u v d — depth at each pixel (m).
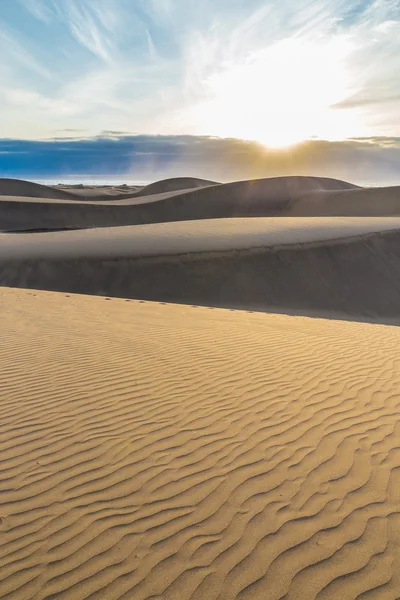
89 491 4.12
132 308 13.46
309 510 3.88
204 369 7.28
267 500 4.01
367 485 4.22
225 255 28.81
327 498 4.04
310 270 28.69
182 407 5.82
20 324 10.39
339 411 5.75
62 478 4.30
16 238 34.69
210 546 3.49
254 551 3.44
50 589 3.10
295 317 13.29
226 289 26.50
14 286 25.80
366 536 3.59
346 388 6.54
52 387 6.42
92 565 3.31
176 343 8.92
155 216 82.94
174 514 3.83
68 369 7.18
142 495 4.07
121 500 4.00
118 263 27.70
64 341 8.90
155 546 3.49
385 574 3.25
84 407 5.78
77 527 3.67
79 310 12.60
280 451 4.80
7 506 3.91
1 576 3.20
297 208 87.00
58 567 3.29
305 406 5.90
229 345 8.85
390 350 8.79
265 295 26.50
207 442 4.96
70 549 3.45
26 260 27.59
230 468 4.48
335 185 107.25
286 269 28.41
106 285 26.28
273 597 3.06
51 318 11.20
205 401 6.02
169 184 135.38
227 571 3.27
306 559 3.37
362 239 32.78
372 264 30.42
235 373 7.11
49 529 3.65
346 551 3.45
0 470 4.41
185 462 4.58
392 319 26.03
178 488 4.17
